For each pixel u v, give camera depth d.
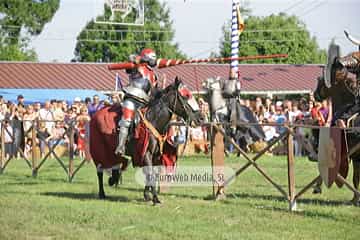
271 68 44.69
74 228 10.23
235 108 22.22
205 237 9.60
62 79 39.78
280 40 67.31
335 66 12.61
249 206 12.42
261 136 22.34
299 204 12.66
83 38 70.06
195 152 24.84
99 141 13.12
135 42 68.31
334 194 14.12
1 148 19.38
